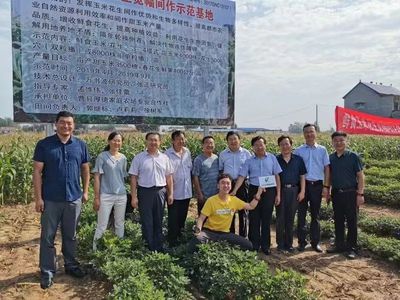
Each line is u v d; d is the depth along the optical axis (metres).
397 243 7.73
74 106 8.16
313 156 7.72
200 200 7.50
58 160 5.67
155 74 9.25
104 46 8.49
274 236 8.95
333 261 7.34
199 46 9.95
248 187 7.61
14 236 8.29
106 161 6.64
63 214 5.85
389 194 12.48
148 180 6.77
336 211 7.72
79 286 5.77
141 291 4.95
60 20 7.92
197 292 5.85
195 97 9.95
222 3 10.31
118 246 6.40
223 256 6.11
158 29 9.27
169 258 5.91
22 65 7.54
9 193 11.48
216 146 15.09
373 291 6.15
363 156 21.11
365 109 58.28
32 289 5.62
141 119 9.10
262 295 5.15
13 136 16.64
